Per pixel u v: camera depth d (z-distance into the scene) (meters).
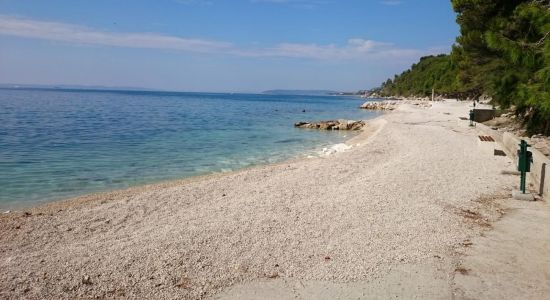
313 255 5.92
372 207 8.33
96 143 22.75
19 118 37.88
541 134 19.11
